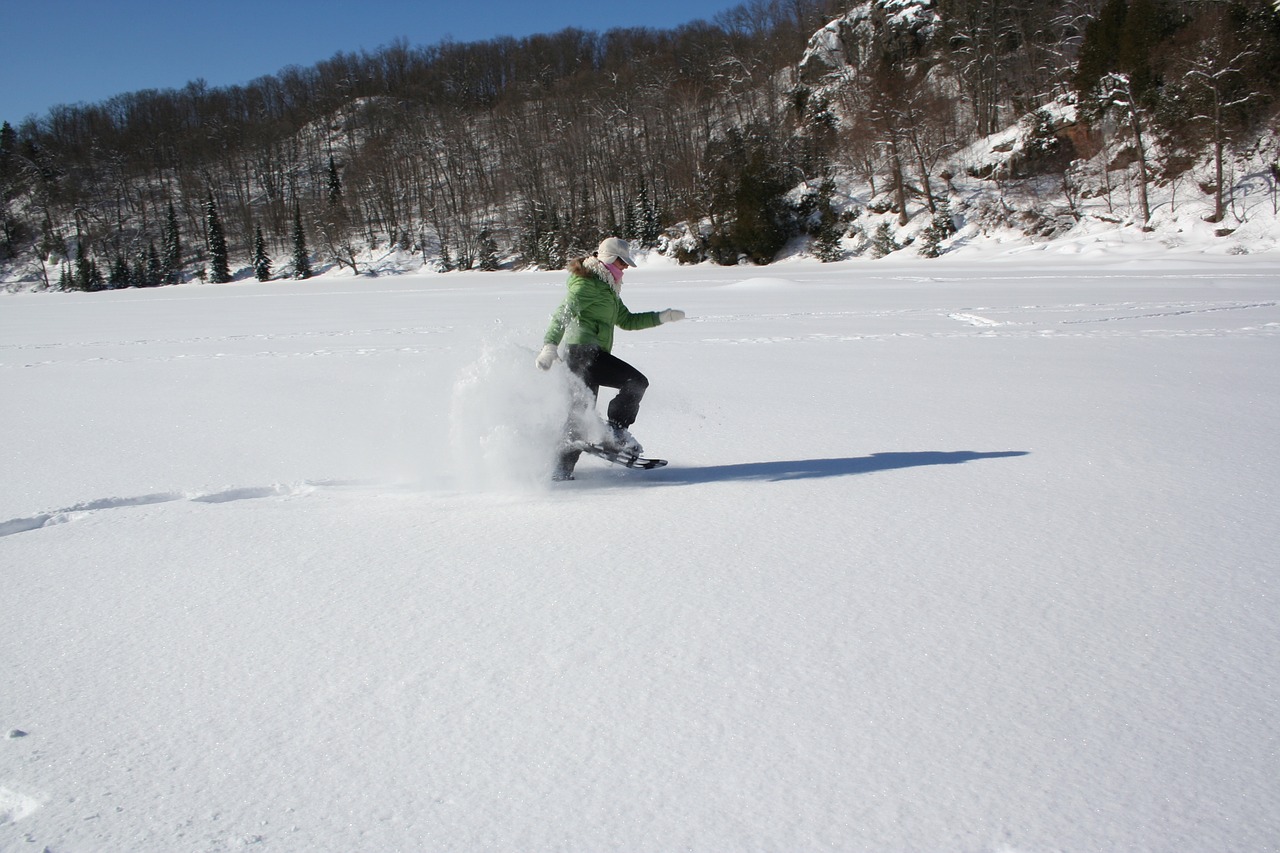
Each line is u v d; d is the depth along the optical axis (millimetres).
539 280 44375
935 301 19016
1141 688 2557
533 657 2832
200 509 4730
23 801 2139
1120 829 1949
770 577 3482
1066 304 16828
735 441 6266
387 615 3205
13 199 107875
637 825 1992
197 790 2164
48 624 3213
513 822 2014
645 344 12742
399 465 5668
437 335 15289
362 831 1993
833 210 57188
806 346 11930
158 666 2848
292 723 2467
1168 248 39156
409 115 109312
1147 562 3562
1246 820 1973
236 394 9023
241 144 114875
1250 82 41938
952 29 63438
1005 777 2145
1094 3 63844
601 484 5141
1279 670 2645
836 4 82750
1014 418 6762
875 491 4738
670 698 2551
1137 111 45781
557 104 95500
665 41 113188
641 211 68688
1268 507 4262
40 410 8312
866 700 2518
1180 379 8312
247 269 92000
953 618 3059
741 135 62906
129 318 25125
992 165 52719
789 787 2119
